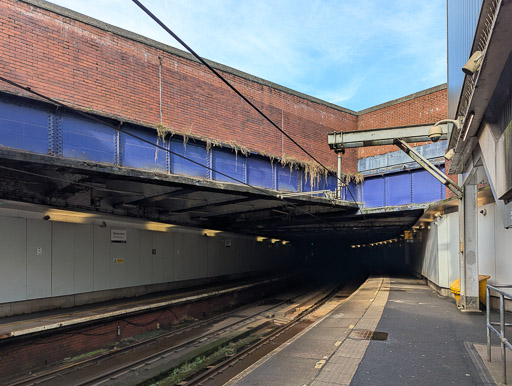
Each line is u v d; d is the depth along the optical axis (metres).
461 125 7.12
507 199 4.98
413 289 15.98
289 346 6.88
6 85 9.22
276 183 15.73
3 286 10.66
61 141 9.69
